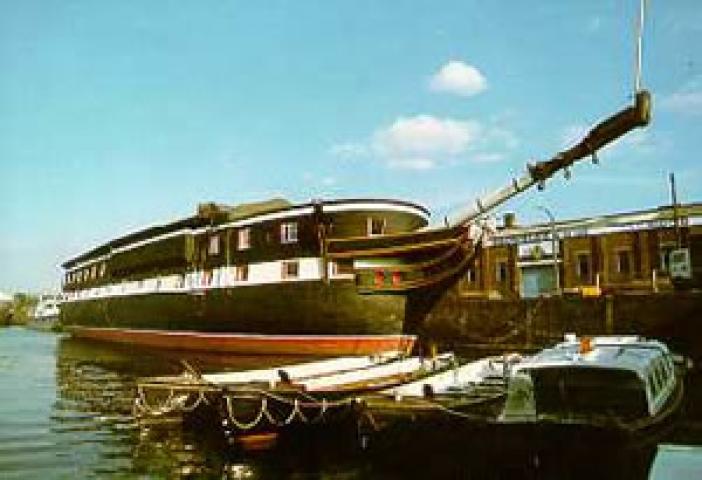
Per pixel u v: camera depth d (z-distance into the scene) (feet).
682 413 50.96
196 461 51.16
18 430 63.46
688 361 63.52
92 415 71.46
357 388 53.88
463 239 85.25
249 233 102.17
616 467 37.96
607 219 137.08
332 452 52.70
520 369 43.80
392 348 92.53
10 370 116.98
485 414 48.39
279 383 55.01
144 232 131.34
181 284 117.80
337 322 91.56
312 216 93.40
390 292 90.33
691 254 123.65
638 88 60.08
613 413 41.93
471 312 124.47
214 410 59.11
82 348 159.94
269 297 97.25
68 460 52.16
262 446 51.93
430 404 47.70
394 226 94.07
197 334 114.21
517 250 149.38
